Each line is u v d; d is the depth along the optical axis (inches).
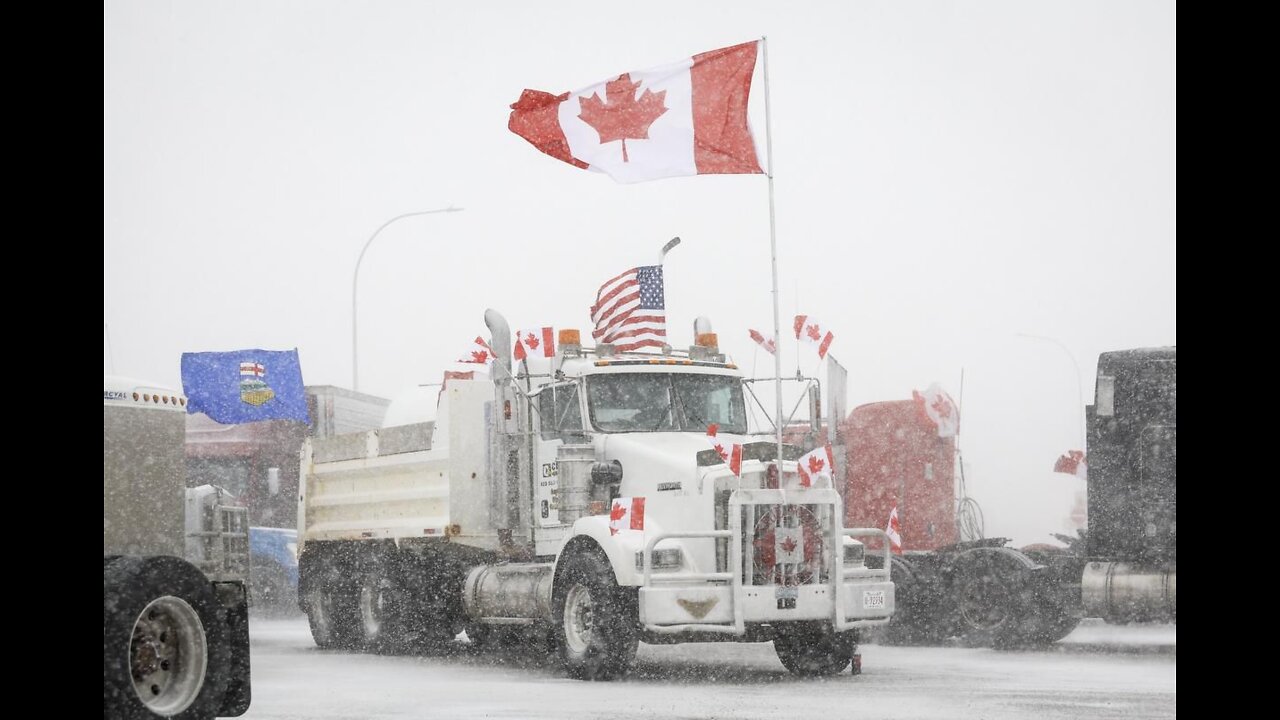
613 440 1032.2
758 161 981.8
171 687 624.7
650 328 1112.8
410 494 1243.2
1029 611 1199.6
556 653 1181.7
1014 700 815.7
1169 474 1093.1
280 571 2150.6
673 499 968.9
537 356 1108.5
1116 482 1123.9
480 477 1170.0
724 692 874.1
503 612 1105.4
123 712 587.5
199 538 1109.1
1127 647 1258.0
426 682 967.0
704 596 908.6
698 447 1016.2
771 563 928.9
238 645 666.2
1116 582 1120.2
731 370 1091.3
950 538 1339.8
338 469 1396.4
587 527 962.7
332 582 1363.2
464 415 1175.6
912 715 745.0
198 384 1851.6
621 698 843.4
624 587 937.5
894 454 1369.3
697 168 989.2
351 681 980.6
